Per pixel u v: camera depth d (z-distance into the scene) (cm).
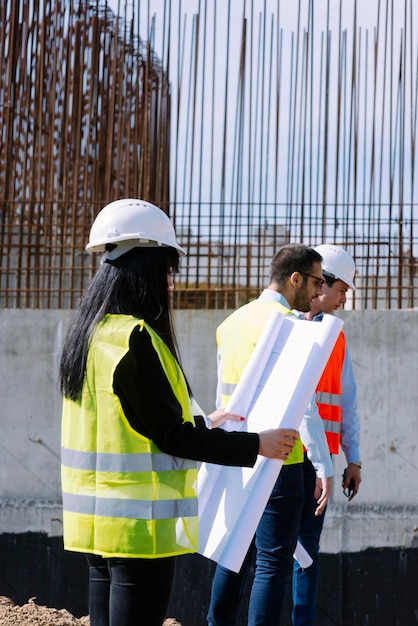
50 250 775
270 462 284
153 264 253
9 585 667
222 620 378
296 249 400
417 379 659
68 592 664
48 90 914
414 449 655
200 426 262
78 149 789
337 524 651
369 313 666
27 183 912
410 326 663
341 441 466
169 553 239
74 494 247
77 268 755
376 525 650
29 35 830
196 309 721
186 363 673
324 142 727
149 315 250
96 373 243
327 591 648
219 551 284
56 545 668
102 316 247
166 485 242
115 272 253
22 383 683
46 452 677
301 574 443
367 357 663
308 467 445
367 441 657
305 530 445
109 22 962
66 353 252
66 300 905
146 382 235
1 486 675
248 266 737
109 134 784
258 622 367
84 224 761
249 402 305
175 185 738
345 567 648
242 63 739
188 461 249
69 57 801
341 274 468
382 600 644
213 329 674
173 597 654
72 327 254
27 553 669
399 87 721
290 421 287
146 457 240
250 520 279
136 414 238
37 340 686
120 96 782
